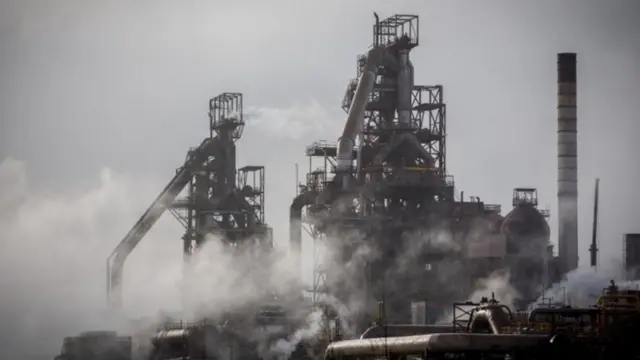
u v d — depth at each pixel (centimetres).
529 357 15325
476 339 15438
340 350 19362
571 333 15775
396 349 17125
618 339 15675
